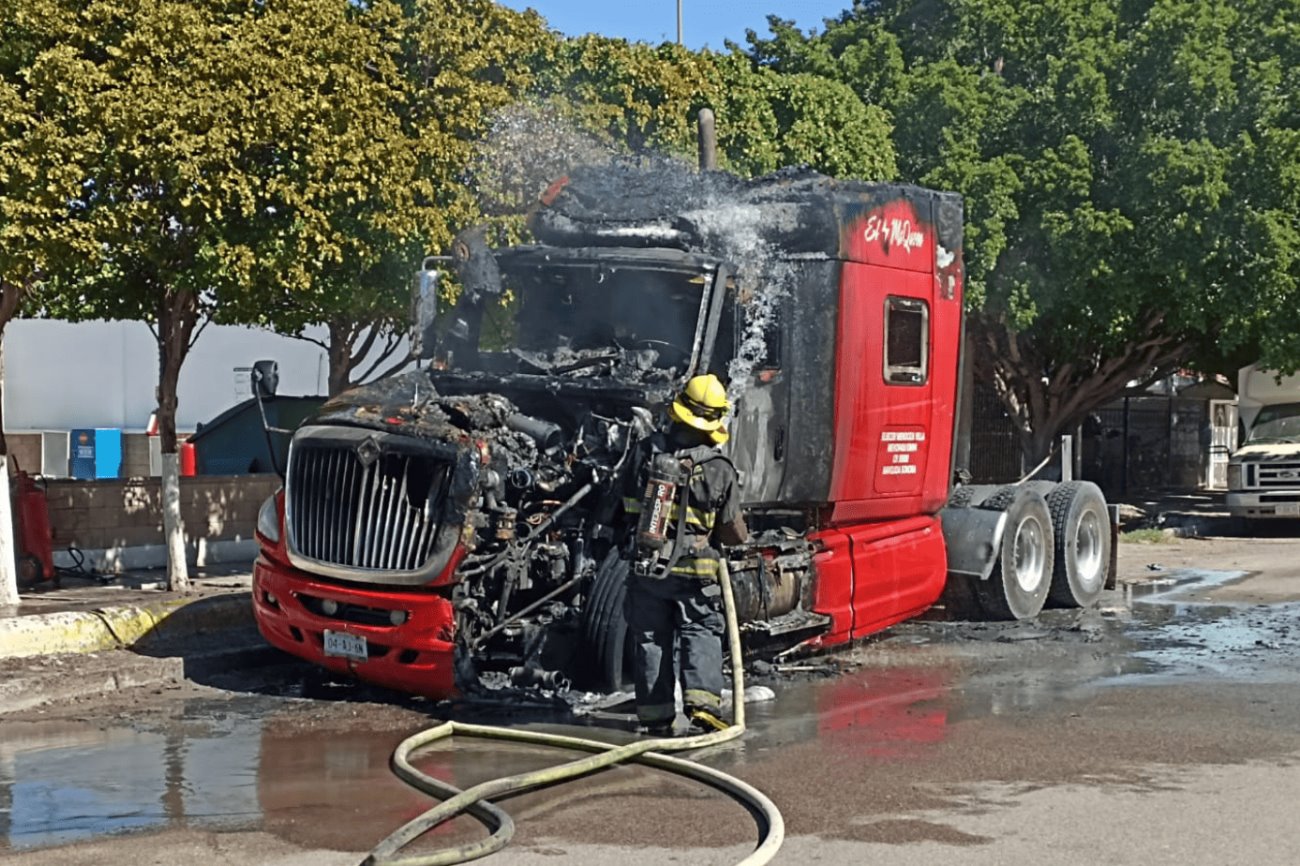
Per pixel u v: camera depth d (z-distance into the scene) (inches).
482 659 339.3
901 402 426.3
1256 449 892.0
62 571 542.0
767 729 322.3
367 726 328.8
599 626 335.9
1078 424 1084.5
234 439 741.9
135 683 374.3
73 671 364.2
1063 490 525.3
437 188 497.4
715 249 380.2
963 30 996.6
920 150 927.7
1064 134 907.4
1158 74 894.4
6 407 1286.9
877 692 367.6
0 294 480.4
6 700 344.8
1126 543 825.5
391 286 496.7
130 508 585.0
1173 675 389.4
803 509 402.0
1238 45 933.8
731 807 256.8
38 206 401.7
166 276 455.8
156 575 563.8
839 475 397.4
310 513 346.0
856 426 402.0
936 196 445.1
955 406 461.1
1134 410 1514.5
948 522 485.1
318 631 343.9
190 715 341.1
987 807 255.3
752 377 372.8
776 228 388.8
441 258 395.5
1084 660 415.5
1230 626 483.2
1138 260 877.2
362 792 267.7
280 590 351.3
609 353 373.7
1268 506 874.8
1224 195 858.8
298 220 448.5
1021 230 900.6
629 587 318.3
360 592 335.3
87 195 425.1
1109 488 1475.1
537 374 370.9
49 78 405.7
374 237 473.4
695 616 314.0
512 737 311.0
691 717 312.3
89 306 537.0
